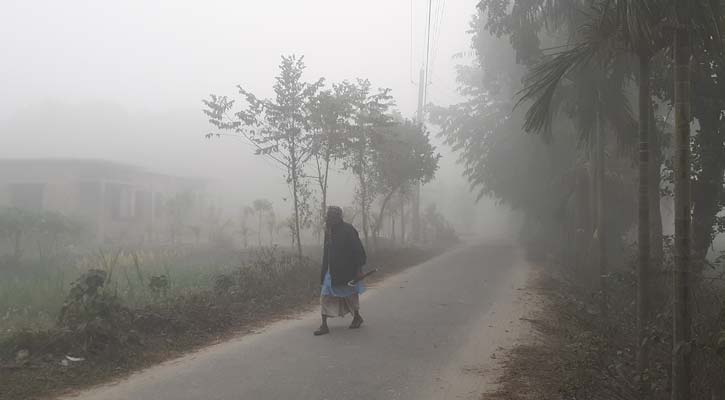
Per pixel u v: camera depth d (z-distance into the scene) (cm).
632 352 579
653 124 858
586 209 1638
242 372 587
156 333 721
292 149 1409
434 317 908
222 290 953
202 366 609
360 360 638
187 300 833
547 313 945
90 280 677
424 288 1269
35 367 562
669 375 472
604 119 871
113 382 551
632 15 483
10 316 748
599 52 616
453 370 604
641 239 557
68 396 506
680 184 418
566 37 1185
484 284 1341
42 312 769
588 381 482
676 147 424
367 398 512
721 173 984
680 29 434
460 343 729
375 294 1170
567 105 910
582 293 1109
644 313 547
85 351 606
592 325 664
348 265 776
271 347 696
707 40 475
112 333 640
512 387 546
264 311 930
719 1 457
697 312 577
